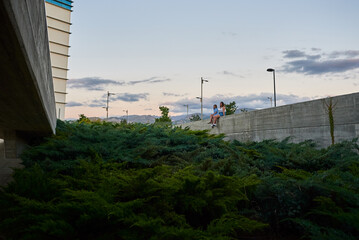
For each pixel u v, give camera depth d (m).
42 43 4.72
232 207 4.41
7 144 11.17
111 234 3.17
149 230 2.94
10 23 2.37
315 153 7.33
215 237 3.04
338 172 5.22
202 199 3.92
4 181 7.57
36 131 11.76
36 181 4.43
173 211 3.88
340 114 11.22
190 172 5.11
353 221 3.11
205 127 23.94
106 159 7.14
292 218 3.89
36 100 5.46
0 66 3.40
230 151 8.26
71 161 6.77
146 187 4.02
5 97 5.14
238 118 18.94
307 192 4.10
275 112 15.24
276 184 4.45
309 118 12.87
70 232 2.97
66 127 13.80
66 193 3.58
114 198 4.19
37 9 3.78
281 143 10.40
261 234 3.99
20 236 3.28
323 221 3.81
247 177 5.34
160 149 8.62
